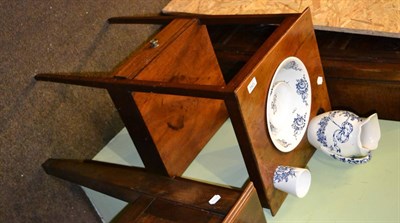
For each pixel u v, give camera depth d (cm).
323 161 96
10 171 101
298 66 87
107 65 115
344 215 83
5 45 93
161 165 92
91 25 109
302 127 92
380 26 97
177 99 93
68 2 103
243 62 109
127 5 117
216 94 71
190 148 101
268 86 77
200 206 79
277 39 78
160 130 90
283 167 85
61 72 105
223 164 100
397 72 91
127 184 94
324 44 104
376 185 87
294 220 85
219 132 109
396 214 81
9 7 92
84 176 102
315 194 89
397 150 93
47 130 106
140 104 84
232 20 94
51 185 112
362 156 91
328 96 100
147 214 82
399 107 97
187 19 98
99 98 115
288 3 112
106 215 125
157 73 88
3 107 96
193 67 97
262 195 85
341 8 105
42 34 99
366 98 100
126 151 115
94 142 117
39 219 111
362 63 96
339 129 89
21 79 98
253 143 77
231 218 69
